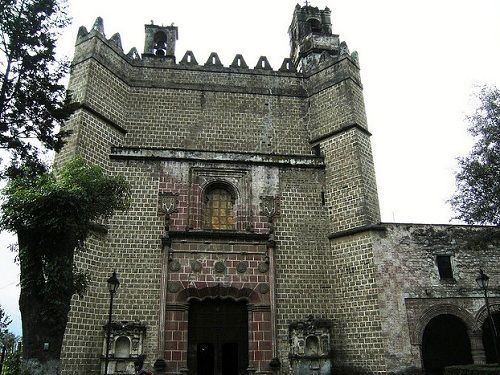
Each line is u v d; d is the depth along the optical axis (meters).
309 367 23.20
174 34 32.12
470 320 24.03
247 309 24.41
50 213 16.61
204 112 29.59
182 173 26.69
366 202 25.92
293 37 36.91
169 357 22.59
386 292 23.72
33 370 15.70
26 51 17.09
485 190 21.41
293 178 27.67
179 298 23.75
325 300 25.11
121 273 24.05
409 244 24.86
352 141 27.56
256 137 29.56
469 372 18.95
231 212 27.08
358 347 23.47
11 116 16.84
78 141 24.50
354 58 30.66
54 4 17.44
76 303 21.98
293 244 26.11
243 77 31.00
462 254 25.20
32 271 16.73
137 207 25.50
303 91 31.17
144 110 28.92
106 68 27.69
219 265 24.69
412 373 22.34
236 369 23.81
